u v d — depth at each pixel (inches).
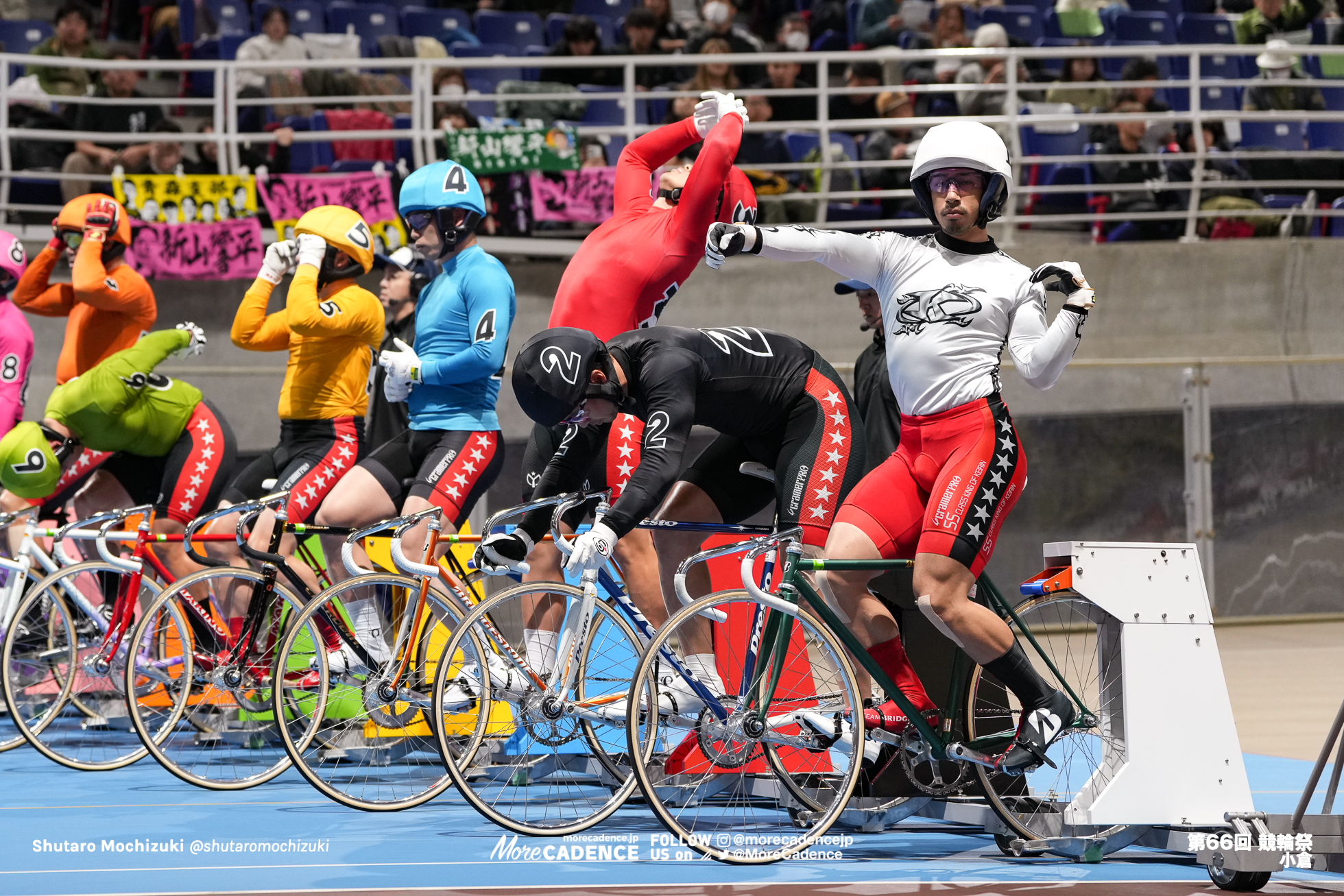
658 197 596.1
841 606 441.7
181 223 1081.4
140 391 684.7
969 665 434.9
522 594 466.6
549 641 501.7
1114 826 413.7
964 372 416.2
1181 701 420.5
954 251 425.7
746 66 1359.5
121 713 757.3
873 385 561.9
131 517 719.1
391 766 617.9
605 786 550.9
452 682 499.2
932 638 475.5
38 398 1035.9
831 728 435.2
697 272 1158.3
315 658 542.3
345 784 570.6
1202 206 1298.0
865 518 432.8
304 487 650.2
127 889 381.1
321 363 660.1
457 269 574.9
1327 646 1023.6
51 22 1451.8
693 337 451.5
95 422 675.4
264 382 1012.5
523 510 448.1
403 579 524.1
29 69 1222.3
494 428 582.6
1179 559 426.0
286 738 517.0
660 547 512.4
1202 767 419.5
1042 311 419.5
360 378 671.8
